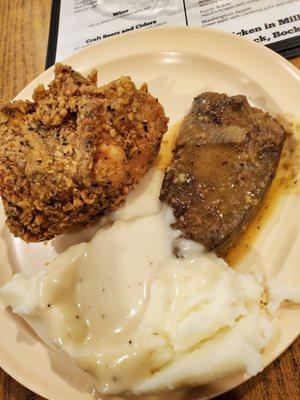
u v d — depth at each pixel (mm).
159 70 311
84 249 238
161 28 313
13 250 277
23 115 247
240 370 188
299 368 202
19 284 229
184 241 226
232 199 230
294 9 305
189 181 239
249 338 190
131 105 237
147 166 251
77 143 220
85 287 227
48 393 209
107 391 197
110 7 374
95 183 223
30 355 225
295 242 217
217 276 205
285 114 260
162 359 196
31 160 220
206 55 296
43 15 399
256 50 281
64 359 220
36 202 223
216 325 192
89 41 361
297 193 236
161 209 245
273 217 238
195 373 186
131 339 202
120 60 318
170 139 287
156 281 215
